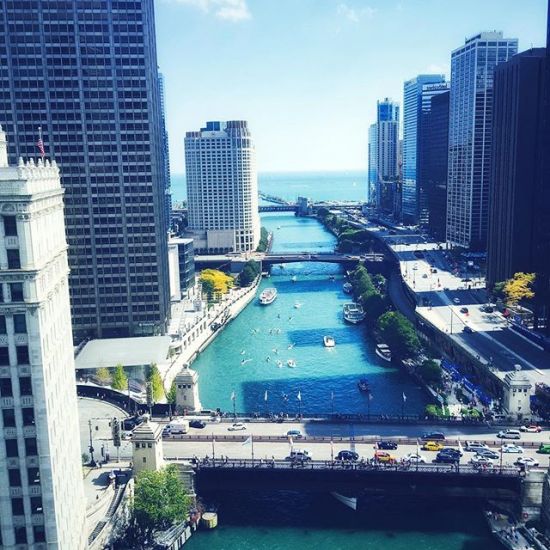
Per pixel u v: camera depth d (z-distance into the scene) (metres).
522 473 168.88
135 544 157.62
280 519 174.00
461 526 168.62
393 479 175.75
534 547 154.62
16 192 109.88
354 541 162.75
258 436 198.00
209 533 167.75
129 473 178.75
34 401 117.19
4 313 113.88
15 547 121.88
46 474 119.50
